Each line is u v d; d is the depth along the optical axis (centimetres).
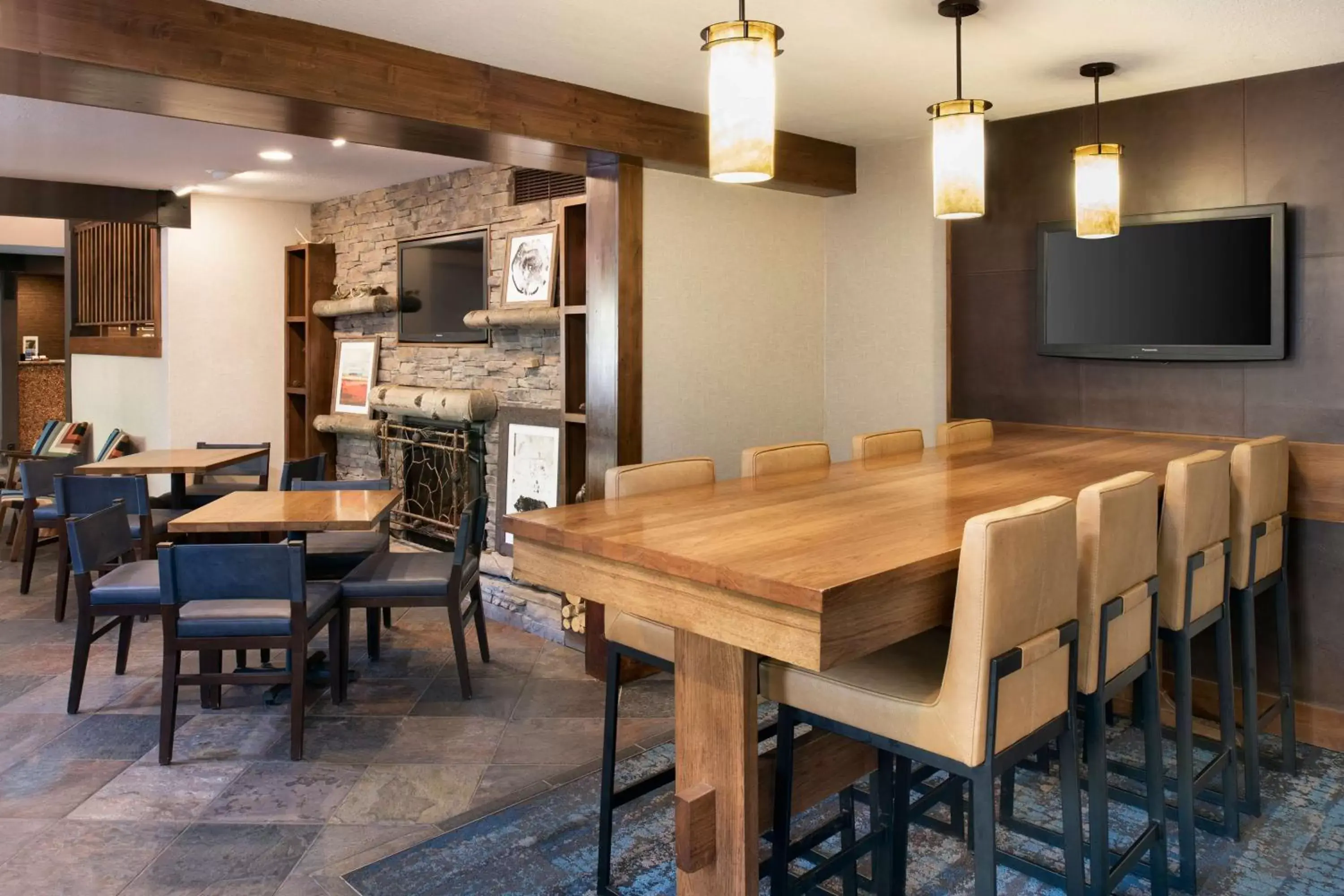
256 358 711
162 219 655
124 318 761
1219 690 277
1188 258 356
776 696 196
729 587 161
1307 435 338
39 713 363
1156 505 225
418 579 378
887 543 181
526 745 338
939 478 270
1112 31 294
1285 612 316
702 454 431
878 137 439
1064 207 394
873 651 164
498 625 493
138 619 489
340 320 692
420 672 416
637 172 395
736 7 272
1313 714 341
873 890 234
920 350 446
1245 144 346
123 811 288
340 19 281
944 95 366
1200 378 363
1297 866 262
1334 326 330
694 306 423
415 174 588
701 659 190
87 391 827
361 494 430
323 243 701
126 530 383
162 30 258
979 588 164
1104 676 204
